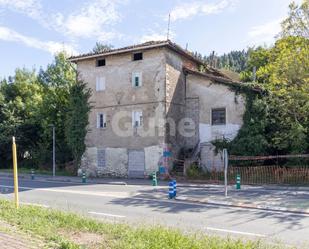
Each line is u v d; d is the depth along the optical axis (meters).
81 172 31.31
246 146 26.69
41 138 41.34
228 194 18.14
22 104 43.34
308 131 25.62
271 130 27.19
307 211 13.20
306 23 23.38
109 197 16.98
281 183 23.64
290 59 23.23
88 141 31.16
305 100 24.58
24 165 41.31
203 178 26.48
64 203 14.93
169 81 28.55
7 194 18.11
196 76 30.34
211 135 29.27
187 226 10.39
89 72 31.55
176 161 28.95
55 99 39.06
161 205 14.68
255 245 7.54
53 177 29.91
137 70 29.28
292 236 9.46
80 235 7.68
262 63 41.25
